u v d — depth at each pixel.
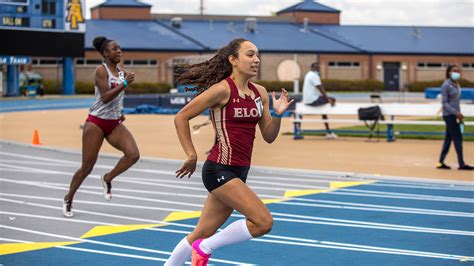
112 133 9.40
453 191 11.57
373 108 19.83
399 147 18.36
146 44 65.81
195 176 13.61
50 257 7.34
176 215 9.68
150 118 31.08
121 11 73.12
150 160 15.90
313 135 21.97
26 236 8.38
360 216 9.46
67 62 58.12
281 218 9.32
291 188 11.97
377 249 7.60
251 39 70.88
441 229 8.62
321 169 14.20
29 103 46.25
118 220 9.34
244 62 5.62
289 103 5.89
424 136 21.09
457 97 13.76
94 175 13.70
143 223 9.14
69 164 15.62
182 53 66.19
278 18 82.12
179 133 5.56
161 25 71.88
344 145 19.00
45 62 62.03
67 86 58.31
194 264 5.77
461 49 75.19
